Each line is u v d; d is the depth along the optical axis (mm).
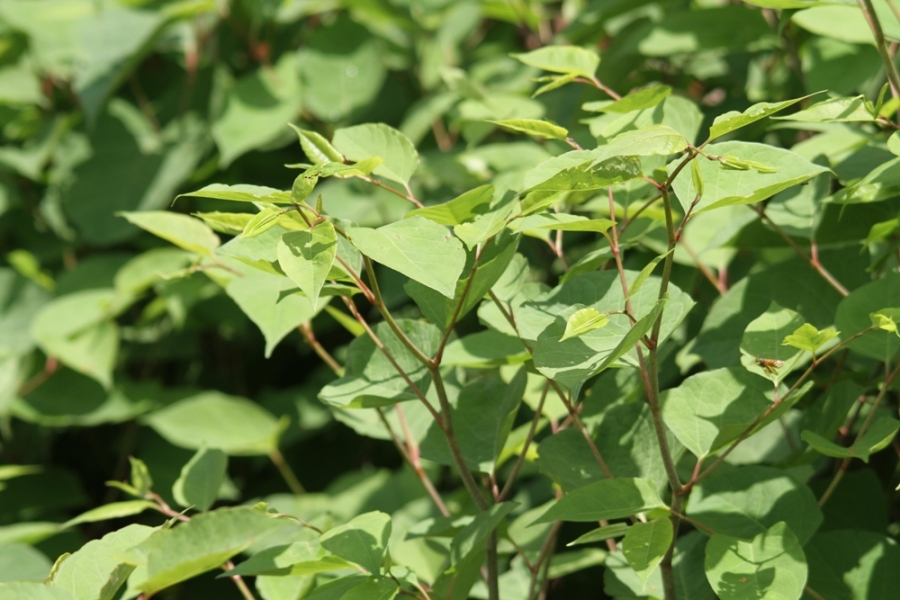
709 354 3055
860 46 3262
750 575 2744
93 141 4820
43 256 4930
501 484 3729
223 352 4906
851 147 3080
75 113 4828
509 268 2951
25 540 3531
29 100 4914
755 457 3115
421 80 4520
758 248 3109
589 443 2875
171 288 4336
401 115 4609
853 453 2773
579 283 2830
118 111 4840
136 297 4477
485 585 3158
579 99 3590
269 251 2771
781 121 3355
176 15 4246
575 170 2658
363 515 2824
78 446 4934
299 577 3029
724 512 2863
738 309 3066
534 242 3717
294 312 3021
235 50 4922
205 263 3043
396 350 2928
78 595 2770
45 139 4832
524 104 3377
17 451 4781
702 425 2857
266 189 2689
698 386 2879
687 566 2930
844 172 3041
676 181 2744
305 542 2844
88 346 4438
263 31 4820
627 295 2699
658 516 2748
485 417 3004
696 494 2881
